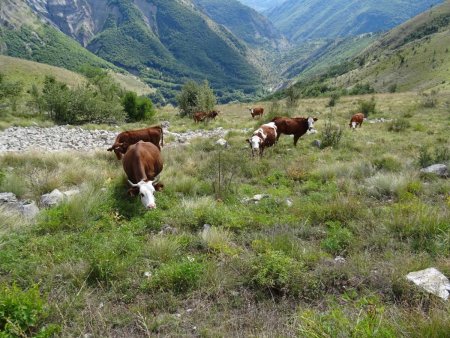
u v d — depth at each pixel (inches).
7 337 126.6
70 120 1019.9
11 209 253.8
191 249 208.8
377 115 1016.2
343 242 210.4
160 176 335.9
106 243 203.3
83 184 306.7
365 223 232.1
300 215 256.2
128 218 255.3
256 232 228.2
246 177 378.9
